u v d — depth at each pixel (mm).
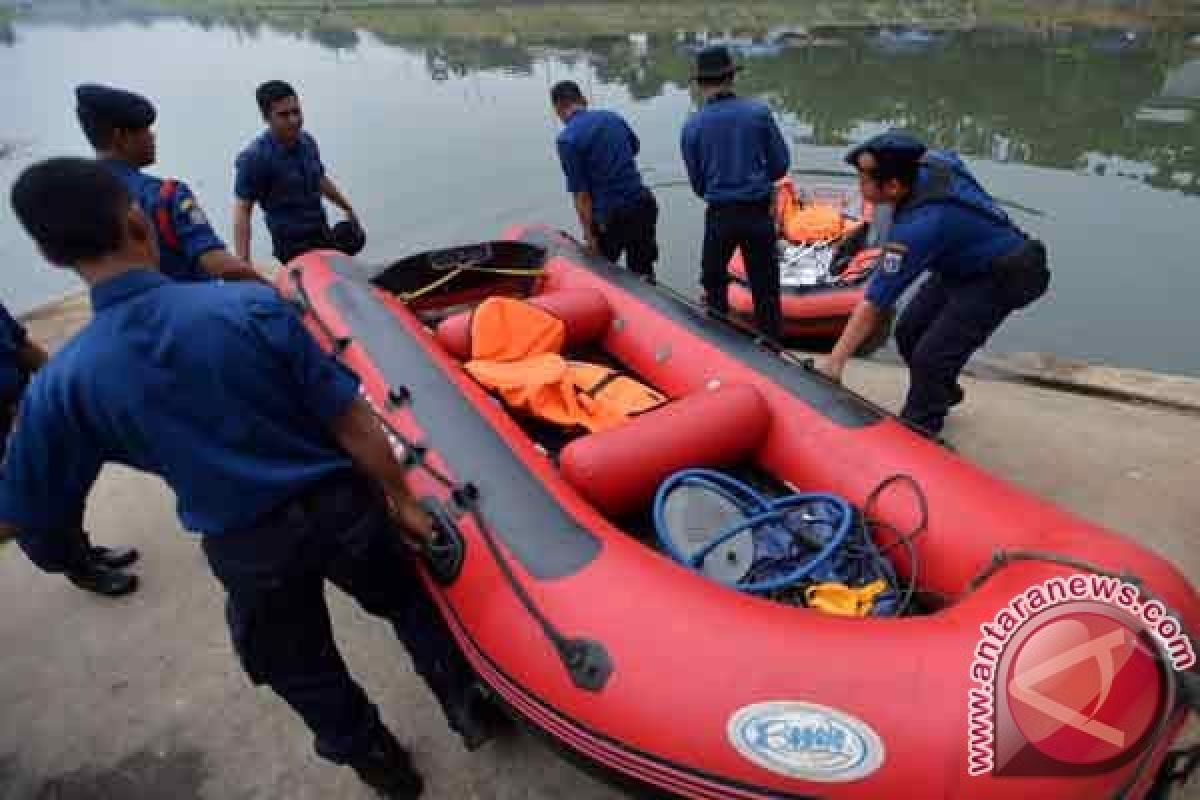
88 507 3471
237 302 1438
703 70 3947
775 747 1638
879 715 1609
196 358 1389
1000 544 2055
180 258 2725
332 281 3572
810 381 2773
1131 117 11539
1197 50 15391
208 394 1421
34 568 3143
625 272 3750
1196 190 8508
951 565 2152
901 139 2592
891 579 2170
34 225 1280
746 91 14180
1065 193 8570
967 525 2152
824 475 2514
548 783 2217
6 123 16516
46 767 2365
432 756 2307
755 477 2787
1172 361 5359
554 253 4086
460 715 2217
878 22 21750
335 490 1667
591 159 4465
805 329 5781
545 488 2293
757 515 2330
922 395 3162
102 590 2957
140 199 2568
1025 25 19422
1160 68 14305
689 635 1816
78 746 2418
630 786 1816
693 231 8367
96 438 1427
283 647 1771
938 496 2246
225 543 1604
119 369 1352
